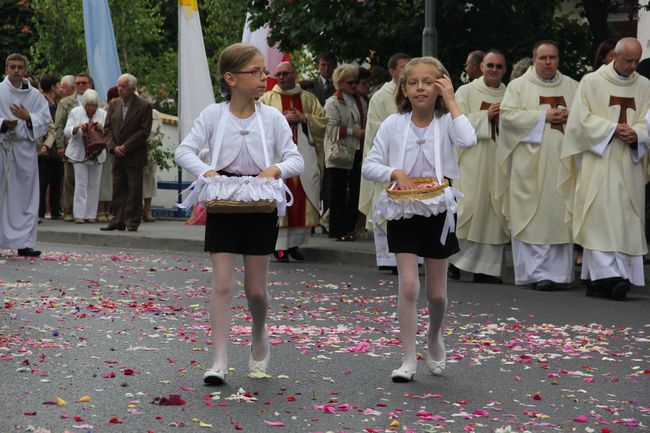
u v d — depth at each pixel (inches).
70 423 285.4
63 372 348.5
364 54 820.0
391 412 304.7
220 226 331.9
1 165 692.1
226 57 334.3
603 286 574.2
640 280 567.2
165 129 1262.3
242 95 335.6
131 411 299.4
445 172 344.2
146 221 1025.5
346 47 817.5
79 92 982.4
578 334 443.8
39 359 368.5
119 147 873.5
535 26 791.1
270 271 655.1
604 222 563.5
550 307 522.9
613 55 590.9
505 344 416.8
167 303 511.2
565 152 579.2
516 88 613.3
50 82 996.6
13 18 1453.0
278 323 456.8
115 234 850.8
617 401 325.7
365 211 668.7
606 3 794.8
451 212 336.8
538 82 612.1
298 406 310.0
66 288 556.1
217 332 334.0
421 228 342.3
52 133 983.0
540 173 602.9
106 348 390.3
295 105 702.5
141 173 883.4
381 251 643.5
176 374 348.8
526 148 605.9
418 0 767.1
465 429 288.0
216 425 287.4
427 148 343.9
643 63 692.1
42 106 703.7
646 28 1001.5
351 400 319.3
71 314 466.3
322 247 738.8
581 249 693.3
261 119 337.4
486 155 629.6
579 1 831.7
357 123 772.6
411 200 333.1
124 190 882.8
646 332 450.9
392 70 663.1
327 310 496.7
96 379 339.0
